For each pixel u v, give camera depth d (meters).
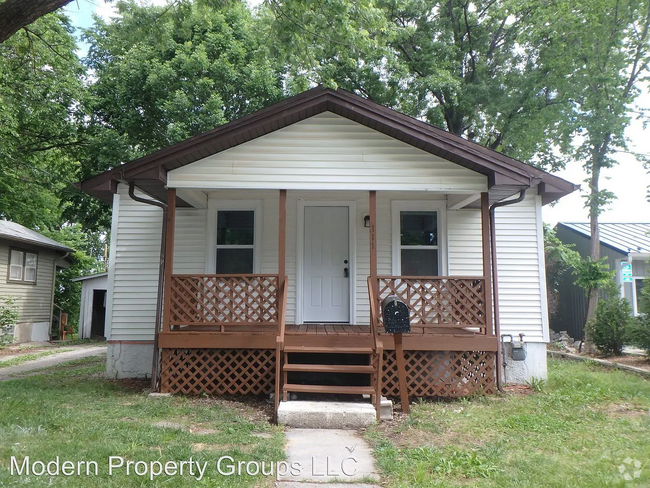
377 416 5.75
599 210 13.43
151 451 4.28
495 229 8.66
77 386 7.52
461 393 6.97
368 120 7.06
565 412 6.10
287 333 6.95
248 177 7.11
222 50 15.14
